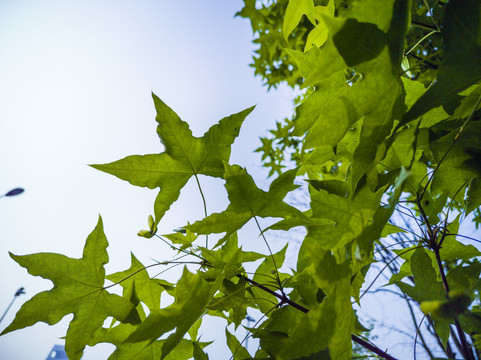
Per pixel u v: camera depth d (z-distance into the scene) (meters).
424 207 0.28
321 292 0.28
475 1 0.19
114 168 0.28
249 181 0.23
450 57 0.19
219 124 0.29
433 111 0.24
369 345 0.25
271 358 0.25
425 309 0.17
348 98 0.19
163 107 0.28
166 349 0.22
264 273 0.31
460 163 0.24
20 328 0.25
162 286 0.29
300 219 0.24
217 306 0.28
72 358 0.27
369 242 0.18
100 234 0.28
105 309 0.27
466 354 0.23
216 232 0.24
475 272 0.26
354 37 0.18
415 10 0.40
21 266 0.26
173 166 0.29
